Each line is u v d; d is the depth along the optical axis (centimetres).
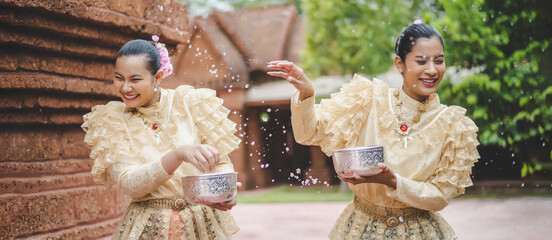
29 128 364
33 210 347
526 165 1010
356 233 266
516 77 947
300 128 267
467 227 734
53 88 355
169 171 235
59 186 371
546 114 926
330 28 1678
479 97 1009
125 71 248
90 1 362
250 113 1955
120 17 386
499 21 952
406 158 260
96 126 258
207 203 230
